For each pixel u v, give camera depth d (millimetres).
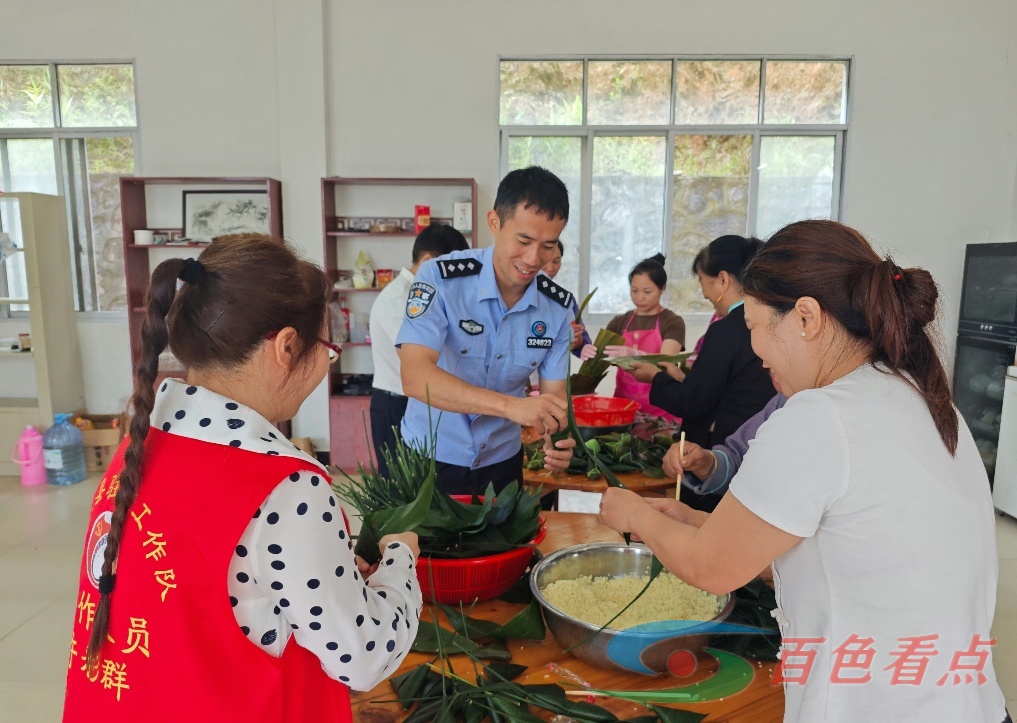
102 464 4734
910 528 753
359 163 4988
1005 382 3975
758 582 1239
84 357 5180
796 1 4777
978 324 4410
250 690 717
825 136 4965
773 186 5023
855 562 771
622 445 2336
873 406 777
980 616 809
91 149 5098
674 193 5008
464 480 1906
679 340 3639
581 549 1326
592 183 5027
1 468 4719
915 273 826
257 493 693
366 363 5203
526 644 1156
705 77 4895
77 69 5000
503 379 1906
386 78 4914
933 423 798
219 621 696
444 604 1273
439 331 1755
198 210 5023
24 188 5145
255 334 741
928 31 4801
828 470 756
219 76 4961
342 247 5090
